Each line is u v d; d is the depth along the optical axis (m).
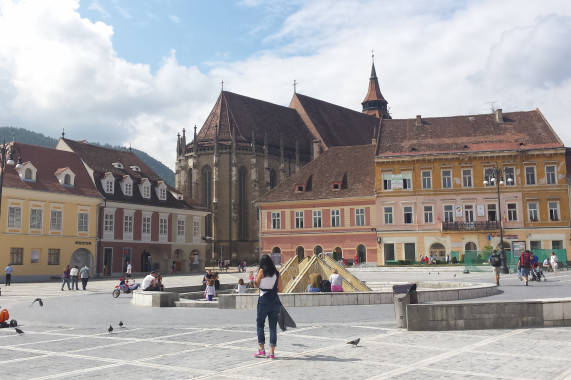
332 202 80.81
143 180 80.69
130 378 11.09
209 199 106.94
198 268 89.25
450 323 16.94
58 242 67.00
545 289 31.73
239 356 13.22
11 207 62.25
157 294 28.36
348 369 11.48
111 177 75.56
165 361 12.82
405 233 75.69
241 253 106.81
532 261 40.50
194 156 106.38
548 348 13.45
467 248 73.06
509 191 72.81
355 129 133.62
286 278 30.42
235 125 111.38
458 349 13.59
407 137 78.94
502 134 75.81
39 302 30.55
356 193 79.75
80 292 43.19
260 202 84.56
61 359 13.47
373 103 171.88
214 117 113.06
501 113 77.75
